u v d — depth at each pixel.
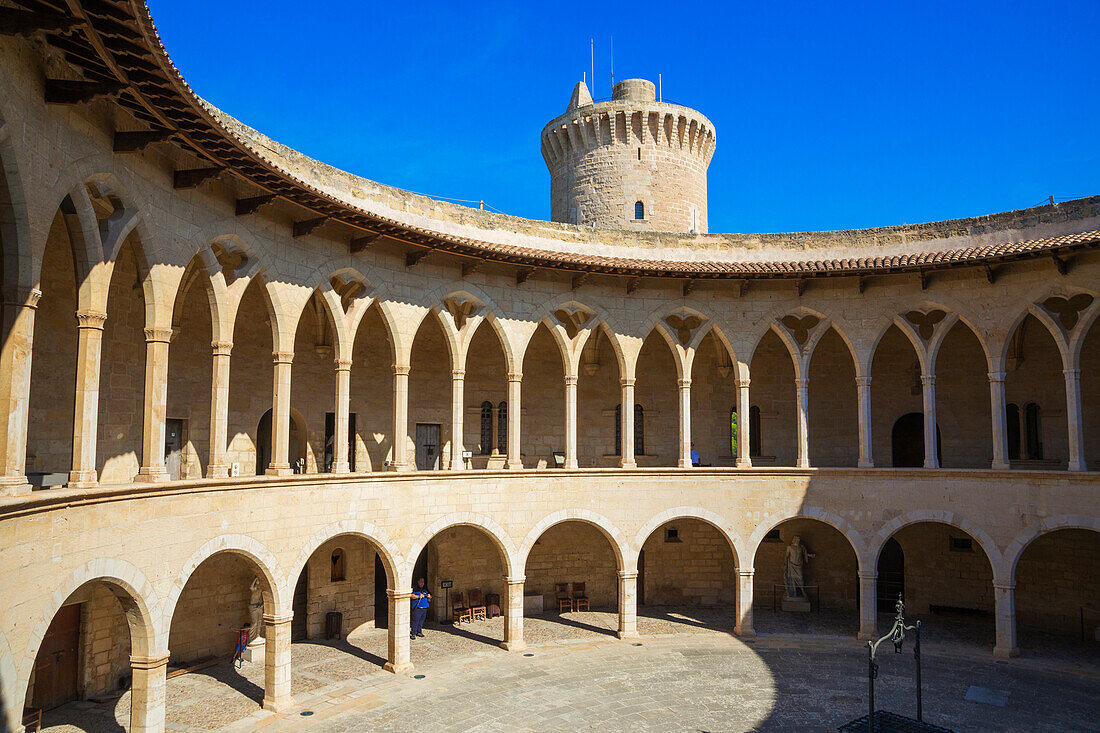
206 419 30.58
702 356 42.50
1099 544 34.34
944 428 38.91
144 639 20.41
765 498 35.06
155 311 21.36
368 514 28.78
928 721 24.75
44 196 16.11
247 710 25.17
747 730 23.88
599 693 27.22
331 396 35.72
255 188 25.33
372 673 29.28
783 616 38.56
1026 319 36.75
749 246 39.72
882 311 35.09
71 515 17.36
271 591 25.30
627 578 34.41
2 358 15.49
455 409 32.66
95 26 14.34
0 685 14.52
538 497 33.56
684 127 51.72
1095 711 25.70
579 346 35.47
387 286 30.75
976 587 37.62
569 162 53.59
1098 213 33.22
